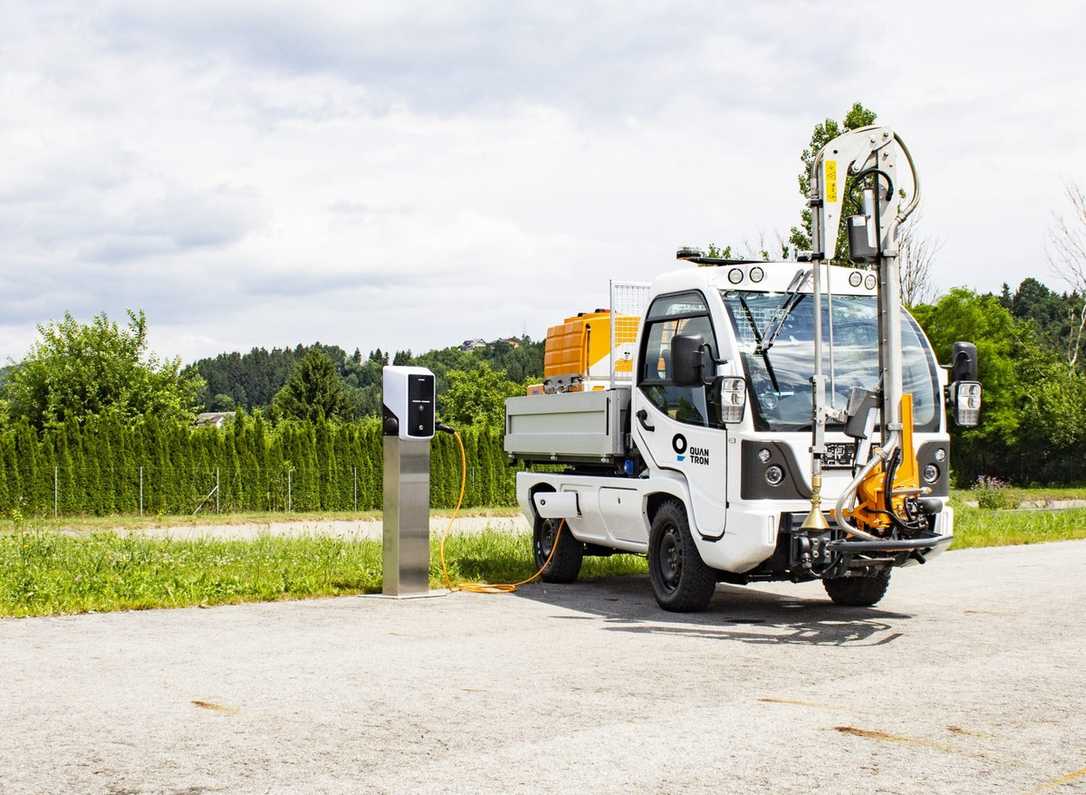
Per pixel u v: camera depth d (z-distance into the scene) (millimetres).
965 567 12906
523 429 12367
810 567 8336
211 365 142250
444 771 4383
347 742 4824
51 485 31938
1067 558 14062
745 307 8945
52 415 45562
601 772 4383
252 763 4484
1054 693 5934
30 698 5660
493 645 7434
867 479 8305
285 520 28781
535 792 4125
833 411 8484
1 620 8422
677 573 9461
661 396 9641
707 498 8930
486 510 32875
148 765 4453
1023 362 64875
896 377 8305
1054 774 4406
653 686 6059
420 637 7754
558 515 11258
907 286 31172
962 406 9078
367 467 36906
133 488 33094
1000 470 59219
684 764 4500
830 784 4250
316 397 77438
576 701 5656
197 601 9391
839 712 5449
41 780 4242
